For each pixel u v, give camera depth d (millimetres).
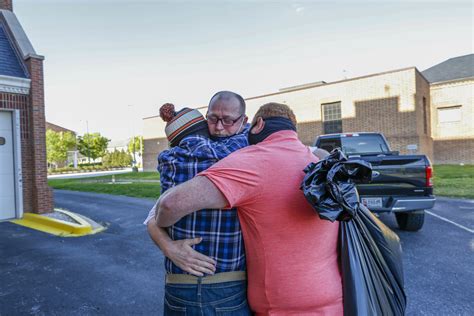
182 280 1172
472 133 17875
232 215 1159
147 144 27297
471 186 9594
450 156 18500
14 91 7094
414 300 2746
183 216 1108
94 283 3326
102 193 11883
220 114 1297
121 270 3707
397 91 15367
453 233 4887
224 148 1228
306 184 1056
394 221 5699
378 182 4605
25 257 4254
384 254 1348
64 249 4637
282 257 1111
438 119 18938
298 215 1103
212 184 1053
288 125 1255
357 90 16688
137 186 13484
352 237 1269
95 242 5020
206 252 1158
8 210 7141
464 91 18078
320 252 1155
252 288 1187
